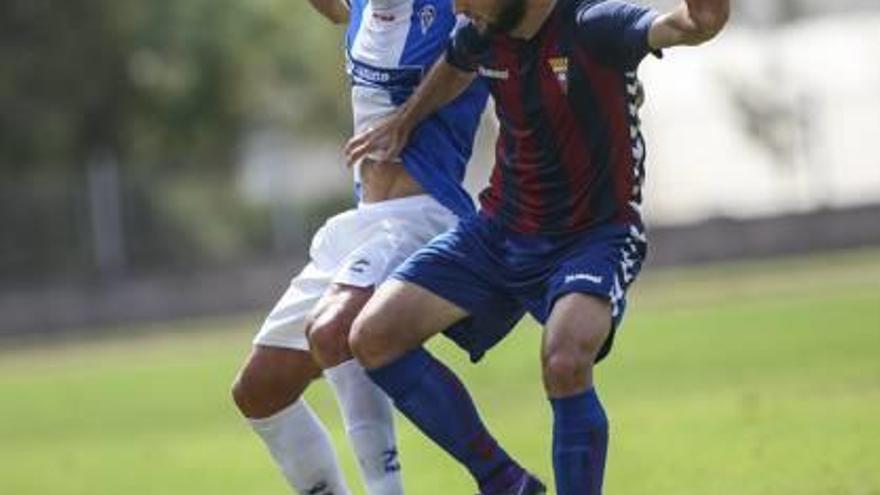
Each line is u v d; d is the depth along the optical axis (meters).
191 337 112.06
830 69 151.38
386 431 29.58
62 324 125.81
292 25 166.25
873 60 151.00
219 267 127.00
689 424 48.88
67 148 153.75
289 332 30.39
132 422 67.50
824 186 136.00
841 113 135.25
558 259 26.89
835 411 48.09
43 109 151.88
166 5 158.38
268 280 126.75
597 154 26.42
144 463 52.47
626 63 25.66
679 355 72.94
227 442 57.00
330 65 167.50
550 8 25.89
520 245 27.16
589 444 26.05
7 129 150.25
